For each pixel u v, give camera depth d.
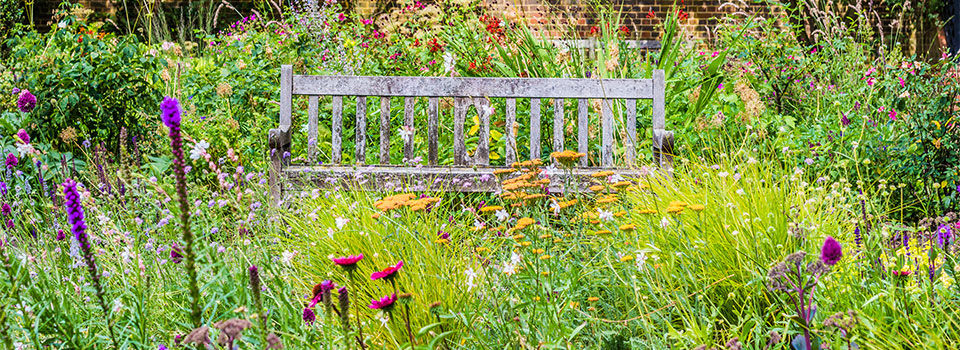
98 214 2.90
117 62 4.98
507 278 2.41
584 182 3.97
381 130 4.46
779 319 2.30
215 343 1.84
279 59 6.16
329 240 2.79
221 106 5.16
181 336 2.00
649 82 4.41
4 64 5.15
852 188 3.85
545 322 2.14
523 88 4.43
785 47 6.48
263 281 2.35
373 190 3.91
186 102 5.16
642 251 2.31
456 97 4.44
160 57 5.43
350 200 3.38
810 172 4.20
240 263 2.37
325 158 4.95
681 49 7.48
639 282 2.33
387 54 6.89
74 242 2.38
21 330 1.91
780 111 6.09
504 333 2.11
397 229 2.69
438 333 2.20
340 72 6.45
